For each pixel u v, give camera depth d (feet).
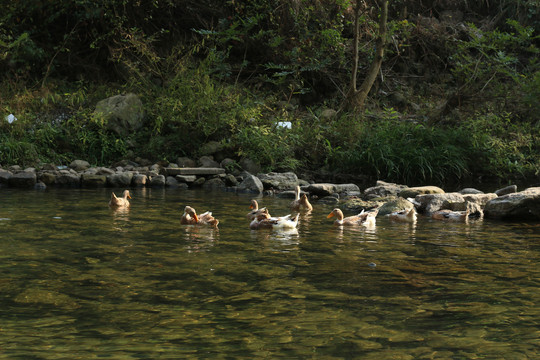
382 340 13.20
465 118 70.64
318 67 71.77
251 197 43.34
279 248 23.40
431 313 15.14
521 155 63.36
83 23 68.59
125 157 56.54
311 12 74.28
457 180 61.05
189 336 13.28
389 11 86.58
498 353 12.57
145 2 71.36
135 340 13.00
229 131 59.21
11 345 12.62
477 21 92.73
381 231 28.58
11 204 34.50
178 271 19.10
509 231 29.27
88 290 16.75
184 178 50.60
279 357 12.17
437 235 27.58
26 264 19.69
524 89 67.92
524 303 16.10
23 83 63.52
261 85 73.05
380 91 78.38
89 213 31.78
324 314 14.92
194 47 66.90
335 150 59.98
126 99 59.62
